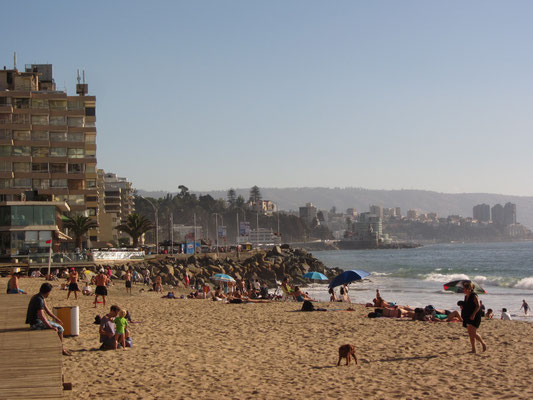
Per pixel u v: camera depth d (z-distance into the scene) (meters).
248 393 14.84
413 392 14.60
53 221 82.56
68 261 78.25
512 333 25.20
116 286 65.88
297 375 16.98
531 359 18.69
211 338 24.56
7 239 81.00
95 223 108.75
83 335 24.36
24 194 94.62
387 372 17.20
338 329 27.19
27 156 103.50
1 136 102.88
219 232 160.88
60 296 45.03
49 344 16.81
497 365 17.78
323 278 51.25
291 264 127.31
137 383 16.05
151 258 110.12
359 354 20.47
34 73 112.50
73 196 105.81
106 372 17.52
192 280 97.31
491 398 13.84
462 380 15.85
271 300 47.31
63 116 105.62
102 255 94.19
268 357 20.06
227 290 56.19
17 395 11.77
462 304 20.27
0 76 108.44
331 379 16.36
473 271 138.38
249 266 115.88
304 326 28.50
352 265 198.75
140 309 37.59
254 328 27.86
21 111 103.88
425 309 30.81
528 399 13.63
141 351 21.17
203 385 15.79
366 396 14.30
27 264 75.50
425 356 19.69
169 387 15.58
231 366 18.44
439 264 187.38
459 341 22.70
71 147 105.62
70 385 15.26
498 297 71.38
